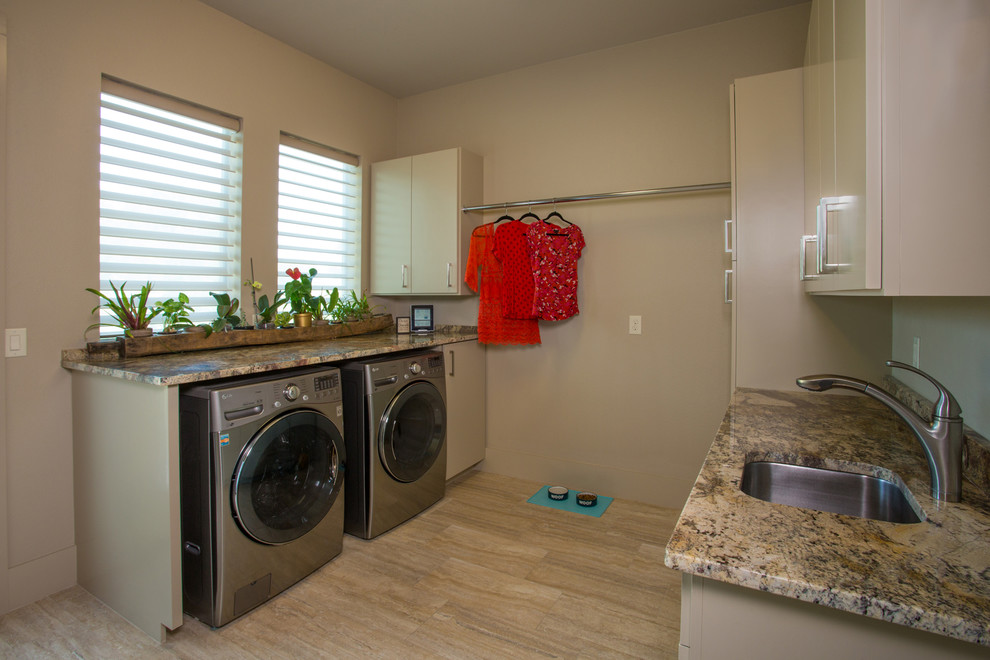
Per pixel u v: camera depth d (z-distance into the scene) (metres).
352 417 2.53
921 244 0.88
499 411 3.51
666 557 0.82
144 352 2.21
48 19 2.05
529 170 3.35
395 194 3.49
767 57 2.70
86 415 2.07
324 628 1.88
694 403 2.91
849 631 0.75
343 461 2.32
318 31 2.88
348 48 3.08
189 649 1.77
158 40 2.41
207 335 2.43
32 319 2.03
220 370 1.87
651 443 3.03
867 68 0.91
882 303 2.11
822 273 1.40
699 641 0.85
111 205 2.33
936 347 1.61
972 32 0.85
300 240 3.22
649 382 3.02
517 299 3.14
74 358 2.13
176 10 2.48
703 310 2.88
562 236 3.05
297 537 2.12
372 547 2.47
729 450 1.39
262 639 1.82
